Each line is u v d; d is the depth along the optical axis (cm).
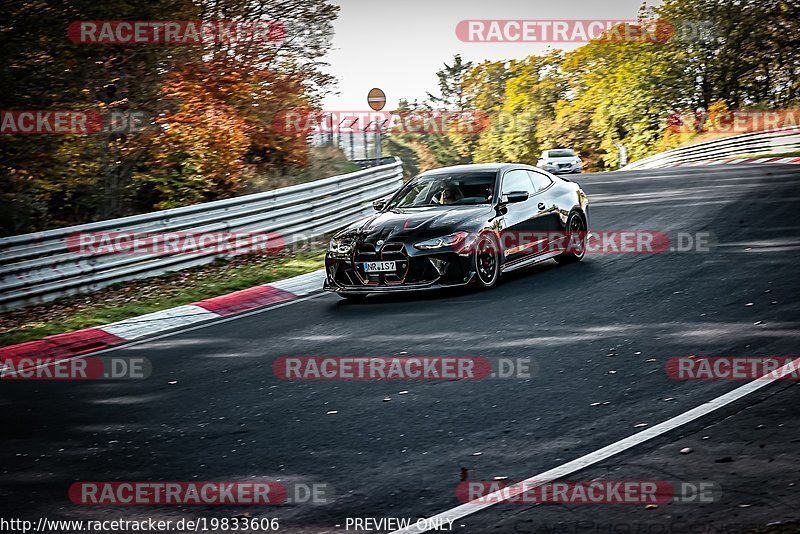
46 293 2628
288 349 1877
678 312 1878
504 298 2186
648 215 3484
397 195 2528
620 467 1085
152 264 2906
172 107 3950
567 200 2622
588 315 1931
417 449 1214
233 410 1475
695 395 1333
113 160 3791
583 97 15800
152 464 1241
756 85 12888
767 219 3092
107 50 3578
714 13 12725
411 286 2216
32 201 3569
